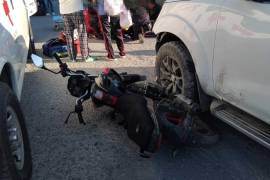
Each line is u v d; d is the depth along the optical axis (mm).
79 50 6559
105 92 3625
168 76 3967
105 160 3207
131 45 7535
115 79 3785
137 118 3094
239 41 2754
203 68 3244
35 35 8930
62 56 6590
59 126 3848
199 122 3588
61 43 6766
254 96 2693
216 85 3119
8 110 2582
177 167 3098
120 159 3221
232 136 3584
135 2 7805
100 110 4176
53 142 3523
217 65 3057
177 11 3668
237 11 2785
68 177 2975
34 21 11312
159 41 4113
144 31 8156
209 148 3387
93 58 6484
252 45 2631
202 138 3428
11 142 2555
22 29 4285
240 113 3074
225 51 2926
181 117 3180
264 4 2576
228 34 2865
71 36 6188
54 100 4570
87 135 3646
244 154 3287
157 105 3346
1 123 2334
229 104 3115
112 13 5961
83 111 4152
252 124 2877
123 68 5883
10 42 3148
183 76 3586
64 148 3414
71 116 4074
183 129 3082
